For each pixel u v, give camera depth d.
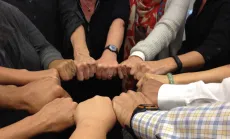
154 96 0.66
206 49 0.85
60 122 0.60
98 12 1.02
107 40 0.99
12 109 0.69
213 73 0.77
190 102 0.60
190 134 0.43
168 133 0.45
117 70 0.87
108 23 1.02
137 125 0.53
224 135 0.39
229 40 0.84
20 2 0.93
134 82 0.91
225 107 0.41
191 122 0.43
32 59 0.81
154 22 1.06
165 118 0.48
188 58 0.86
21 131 0.58
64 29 1.03
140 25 1.08
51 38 1.02
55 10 1.02
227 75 0.76
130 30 1.09
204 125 0.41
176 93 0.64
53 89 0.69
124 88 0.95
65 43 1.02
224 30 0.83
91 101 0.64
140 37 1.10
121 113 0.61
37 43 0.88
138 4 1.08
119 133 0.72
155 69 0.84
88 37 1.03
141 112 0.56
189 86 0.64
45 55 0.87
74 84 0.92
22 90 0.70
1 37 0.74
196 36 0.95
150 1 1.06
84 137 0.51
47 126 0.60
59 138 0.68
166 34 0.95
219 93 0.60
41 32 0.98
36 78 0.75
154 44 0.92
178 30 1.02
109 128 0.59
